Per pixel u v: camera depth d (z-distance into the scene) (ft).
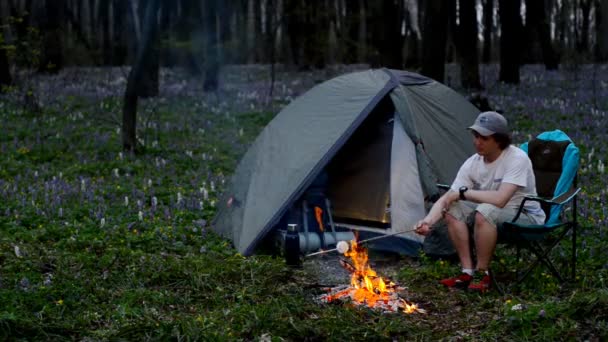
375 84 25.77
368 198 25.94
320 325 16.74
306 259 24.27
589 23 122.42
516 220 19.35
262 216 24.16
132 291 18.90
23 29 69.97
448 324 17.21
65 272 20.17
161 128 55.62
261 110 64.34
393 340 16.16
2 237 24.27
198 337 15.51
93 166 41.34
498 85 80.12
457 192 19.80
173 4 94.84
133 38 99.30
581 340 15.20
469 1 74.64
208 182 37.99
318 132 25.31
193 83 88.38
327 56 123.85
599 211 28.19
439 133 25.13
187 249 24.29
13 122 55.98
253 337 16.08
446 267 21.98
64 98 70.64
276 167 25.29
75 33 131.95
